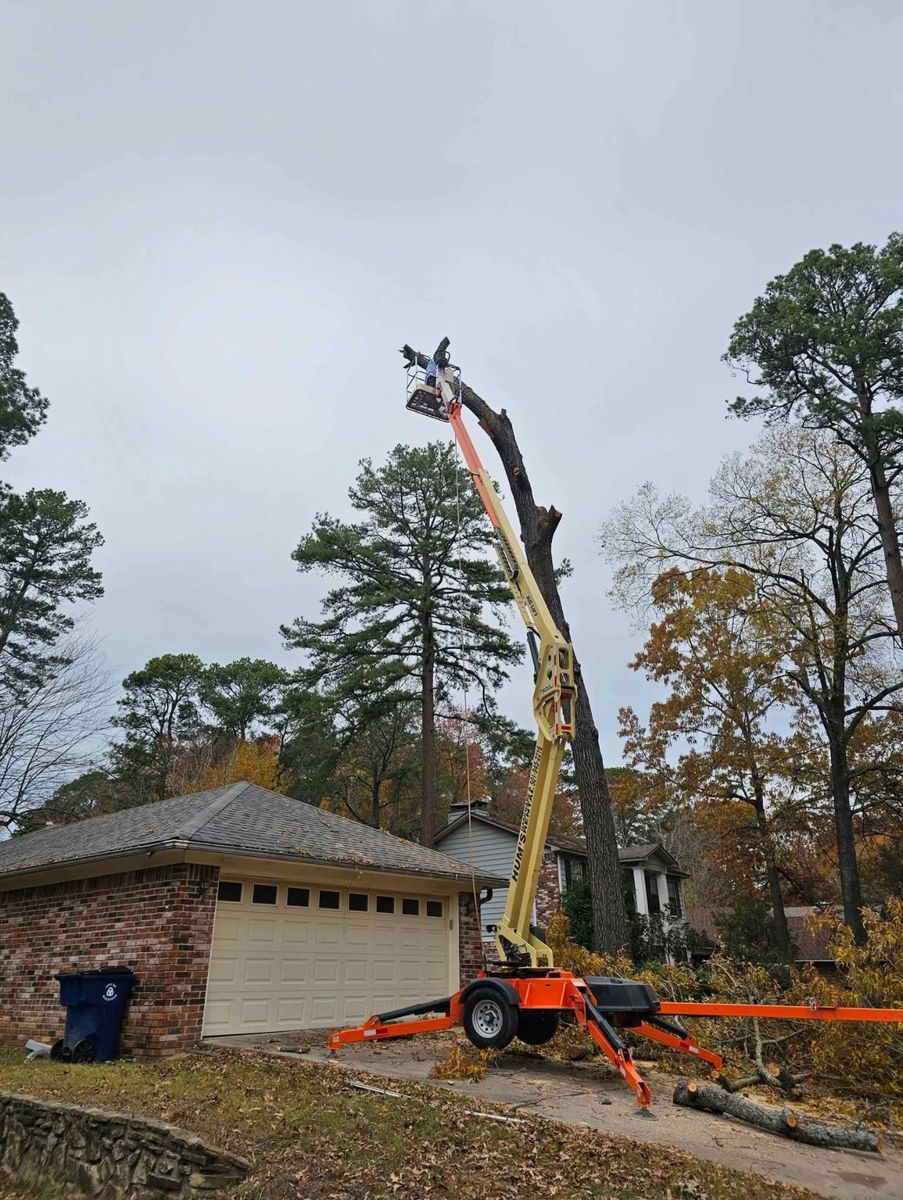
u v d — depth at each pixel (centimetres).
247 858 1023
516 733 2498
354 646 2425
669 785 2445
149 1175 585
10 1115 726
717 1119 666
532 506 1416
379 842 1377
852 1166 563
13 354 2578
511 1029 807
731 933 2355
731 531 2002
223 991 992
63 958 1100
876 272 1697
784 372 1803
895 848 2370
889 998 802
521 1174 513
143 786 3816
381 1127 600
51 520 2838
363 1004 1154
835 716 1942
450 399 1204
